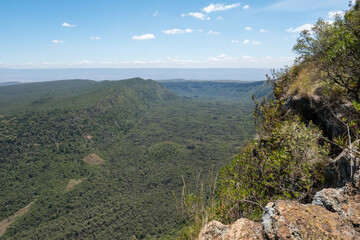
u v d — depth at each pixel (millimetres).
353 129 3357
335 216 2215
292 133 4246
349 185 2625
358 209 2250
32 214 117500
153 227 93812
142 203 121562
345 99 4914
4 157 162875
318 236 2031
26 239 99625
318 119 5719
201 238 2893
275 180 4031
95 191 144875
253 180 4137
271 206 2619
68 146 196625
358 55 4457
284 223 2270
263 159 4250
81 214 120625
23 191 138125
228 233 2684
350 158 2863
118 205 124188
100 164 188125
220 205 3867
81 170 170625
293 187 3826
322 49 7105
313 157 3885
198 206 3484
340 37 5008
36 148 180000
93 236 99125
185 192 3557
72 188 145875
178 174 153500
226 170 4965
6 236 102562
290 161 3854
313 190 3598
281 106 6430
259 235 2418
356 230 2031
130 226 98750
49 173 159625
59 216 120062
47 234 102688
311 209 2371
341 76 4930
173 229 81062
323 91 5676
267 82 8547
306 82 6570
